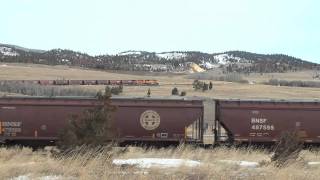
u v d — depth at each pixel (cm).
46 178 1159
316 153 2948
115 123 3509
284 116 3603
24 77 17300
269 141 3603
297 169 1415
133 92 12538
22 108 3516
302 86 18962
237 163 1659
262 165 1641
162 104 3566
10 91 10281
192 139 3559
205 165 1401
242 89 15112
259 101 3634
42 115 3509
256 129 3606
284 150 1711
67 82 14300
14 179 1147
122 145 3541
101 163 1344
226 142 3638
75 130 1686
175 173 1251
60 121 3509
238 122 3600
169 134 3553
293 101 3638
